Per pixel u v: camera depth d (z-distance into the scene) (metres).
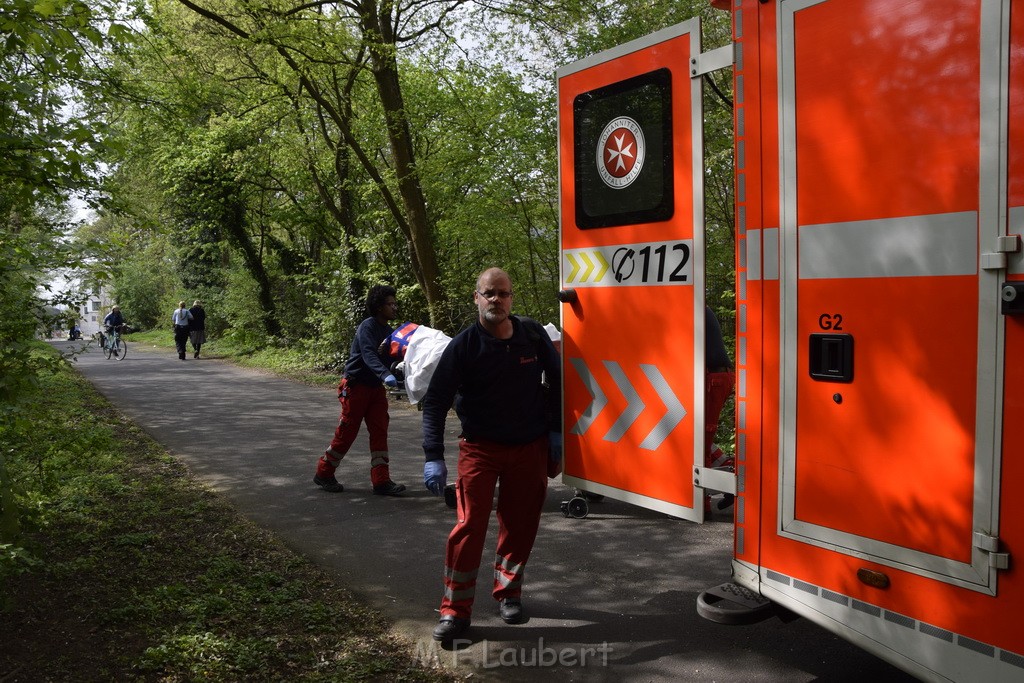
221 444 9.19
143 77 11.46
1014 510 2.41
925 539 2.64
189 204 23.20
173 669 3.66
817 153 2.96
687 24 3.90
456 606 4.03
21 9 4.77
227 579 4.80
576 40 12.19
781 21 3.07
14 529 3.63
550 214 11.98
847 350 2.86
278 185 22.16
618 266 4.36
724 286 7.57
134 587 4.61
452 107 13.91
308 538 5.66
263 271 24.58
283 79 16.05
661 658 3.76
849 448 2.87
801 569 3.06
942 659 2.60
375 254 15.88
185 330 24.11
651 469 4.19
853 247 2.84
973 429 2.51
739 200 3.27
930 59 2.62
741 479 3.31
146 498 6.59
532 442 4.11
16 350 4.68
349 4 12.34
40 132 5.34
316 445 9.12
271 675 3.65
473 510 4.03
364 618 4.32
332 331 17.53
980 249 2.48
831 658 3.71
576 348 4.66
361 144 17.02
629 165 4.25
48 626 4.09
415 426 10.20
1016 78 2.40
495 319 4.00
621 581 4.73
